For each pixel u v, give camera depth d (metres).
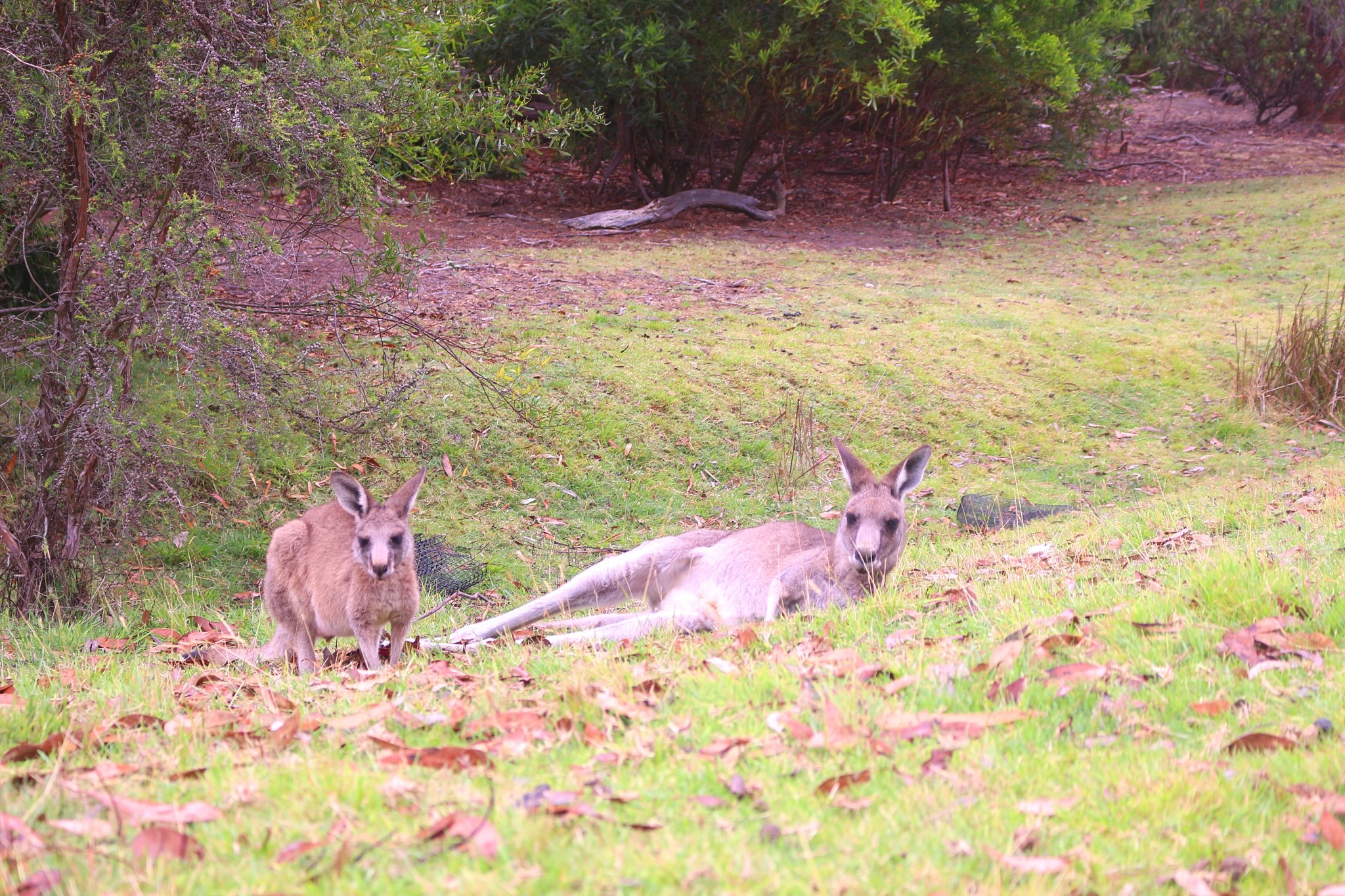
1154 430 12.43
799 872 2.84
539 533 9.27
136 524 7.91
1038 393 12.91
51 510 7.57
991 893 2.74
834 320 14.32
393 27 10.12
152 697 4.86
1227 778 3.43
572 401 11.16
